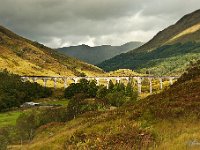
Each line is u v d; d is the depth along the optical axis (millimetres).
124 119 32188
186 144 20141
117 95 118125
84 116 52375
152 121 29375
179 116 29312
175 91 40469
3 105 170875
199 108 30000
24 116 78125
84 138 26812
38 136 58688
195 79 44812
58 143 33812
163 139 23250
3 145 58781
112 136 24094
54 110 85438
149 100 40812
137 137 23438
